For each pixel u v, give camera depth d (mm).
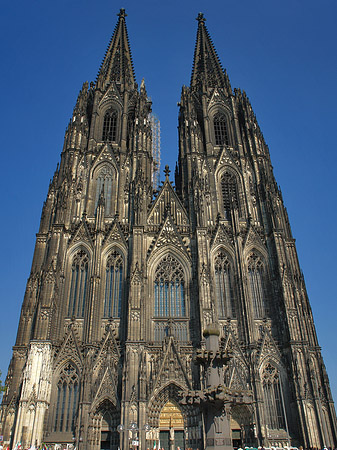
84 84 116875
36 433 67250
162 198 98312
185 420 73062
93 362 75500
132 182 97250
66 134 105562
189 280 86562
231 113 114812
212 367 45406
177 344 77938
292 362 76438
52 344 75688
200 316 79312
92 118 109375
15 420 68250
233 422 74625
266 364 78562
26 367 72000
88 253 88125
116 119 113250
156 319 82000
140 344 75438
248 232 92750
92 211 95125
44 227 90812
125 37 139125
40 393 70125
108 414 73250
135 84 125625
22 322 79312
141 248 86125
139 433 67812
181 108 121375
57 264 83062
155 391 73438
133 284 81000
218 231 92438
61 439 69125
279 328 82562
